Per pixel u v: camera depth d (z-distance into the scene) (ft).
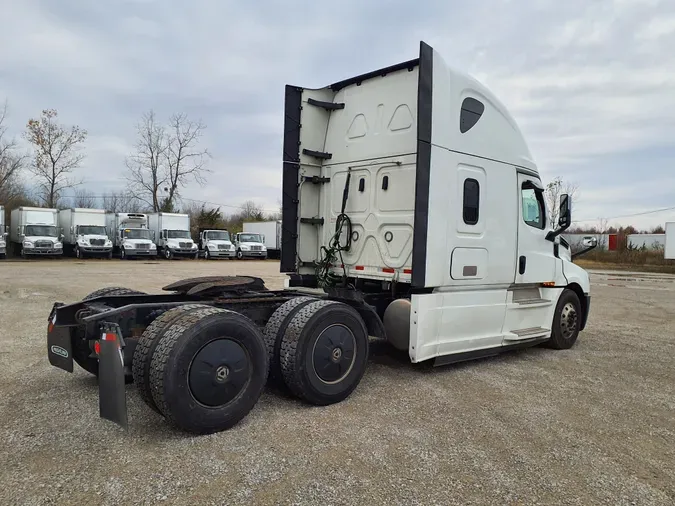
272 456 11.05
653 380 18.39
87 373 17.26
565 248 24.54
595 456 11.57
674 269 102.94
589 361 21.38
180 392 11.55
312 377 14.30
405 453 11.39
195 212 193.06
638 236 156.87
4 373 17.11
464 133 18.17
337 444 11.80
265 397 15.35
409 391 16.28
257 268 83.61
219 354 12.23
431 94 16.67
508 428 13.16
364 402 15.07
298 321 14.40
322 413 14.01
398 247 18.26
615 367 20.34
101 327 13.14
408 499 9.36
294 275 21.02
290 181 20.79
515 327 21.04
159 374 11.43
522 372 19.24
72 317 14.93
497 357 21.88
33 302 35.14
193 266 87.92
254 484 9.75
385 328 18.42
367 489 9.70
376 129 19.26
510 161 20.35
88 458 10.75
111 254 104.58
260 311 16.19
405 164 18.16
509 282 20.27
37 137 147.84
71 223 106.32
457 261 17.85
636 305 42.32
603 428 13.38
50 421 12.83
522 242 20.92
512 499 9.50
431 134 16.69
